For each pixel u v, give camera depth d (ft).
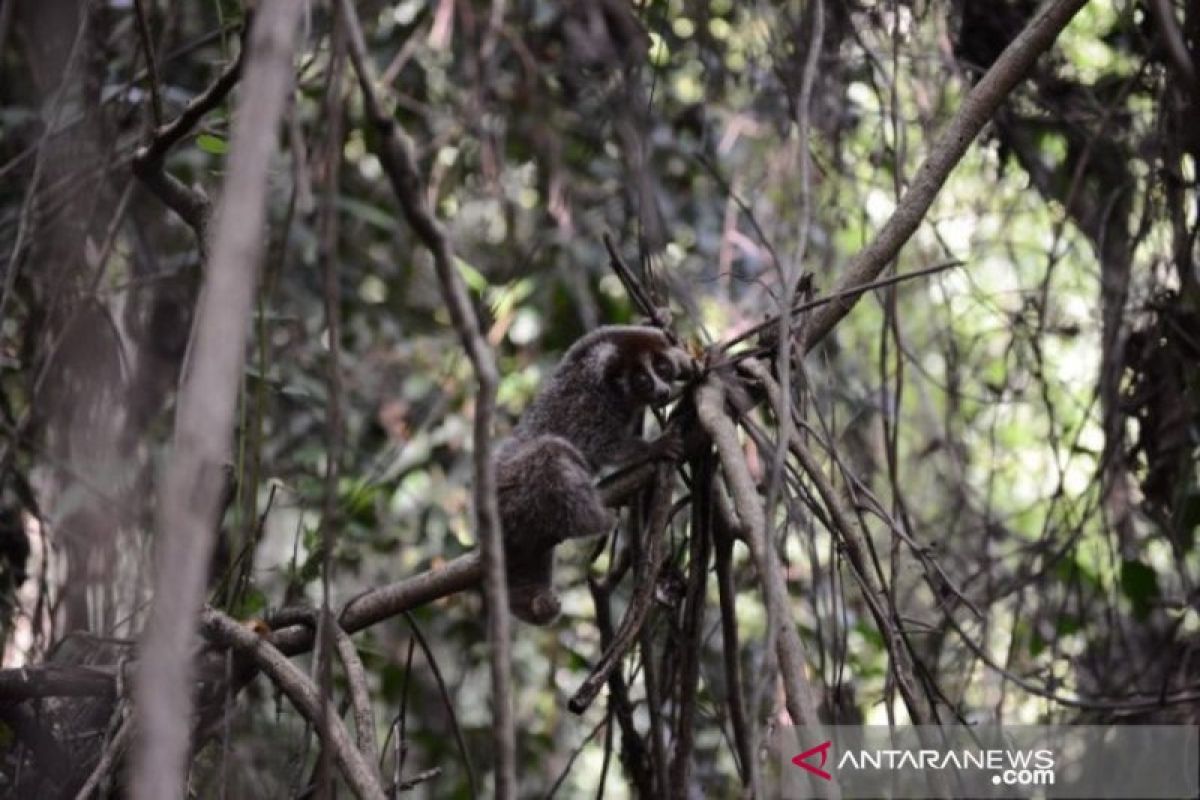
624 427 27.45
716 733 36.47
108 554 30.12
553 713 42.86
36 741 24.36
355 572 40.63
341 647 22.33
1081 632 37.19
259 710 32.14
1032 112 34.12
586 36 37.99
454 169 42.68
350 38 14.35
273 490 24.34
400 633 42.63
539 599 27.35
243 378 24.76
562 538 26.17
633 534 24.30
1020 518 37.47
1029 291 35.04
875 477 37.96
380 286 45.06
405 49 39.40
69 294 31.17
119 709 22.18
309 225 39.47
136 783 9.60
